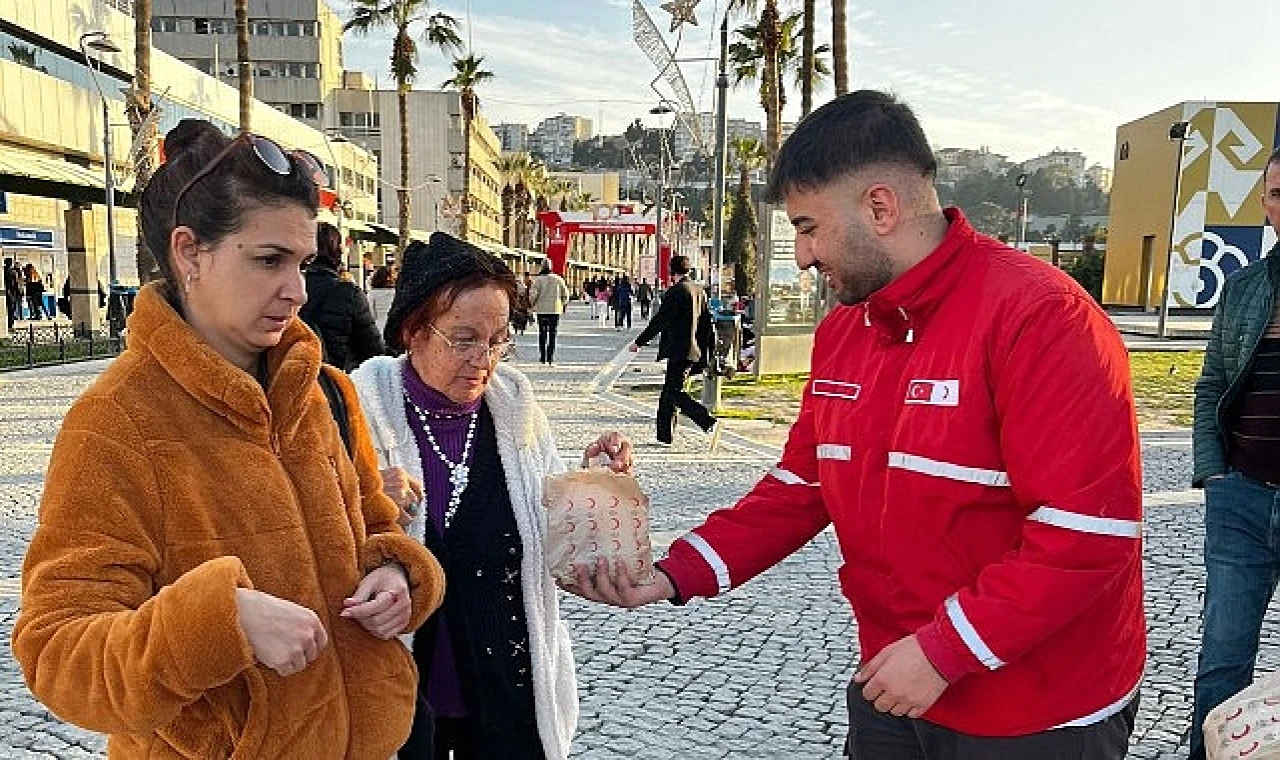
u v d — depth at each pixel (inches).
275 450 60.2
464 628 84.4
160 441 55.0
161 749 56.3
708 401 462.0
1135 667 70.5
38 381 551.5
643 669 165.0
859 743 81.6
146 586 53.7
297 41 2529.5
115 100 1079.0
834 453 75.5
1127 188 1705.2
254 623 48.9
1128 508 61.9
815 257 69.6
